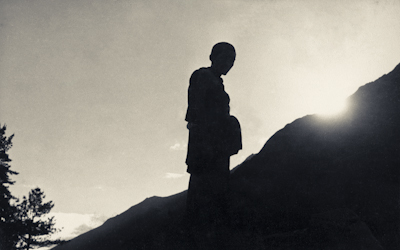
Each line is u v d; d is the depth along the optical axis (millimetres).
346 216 4281
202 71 5227
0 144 25688
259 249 4121
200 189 4945
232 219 4781
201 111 5070
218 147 5023
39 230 22797
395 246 4148
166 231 5078
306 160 6777
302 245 4039
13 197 24500
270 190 5848
